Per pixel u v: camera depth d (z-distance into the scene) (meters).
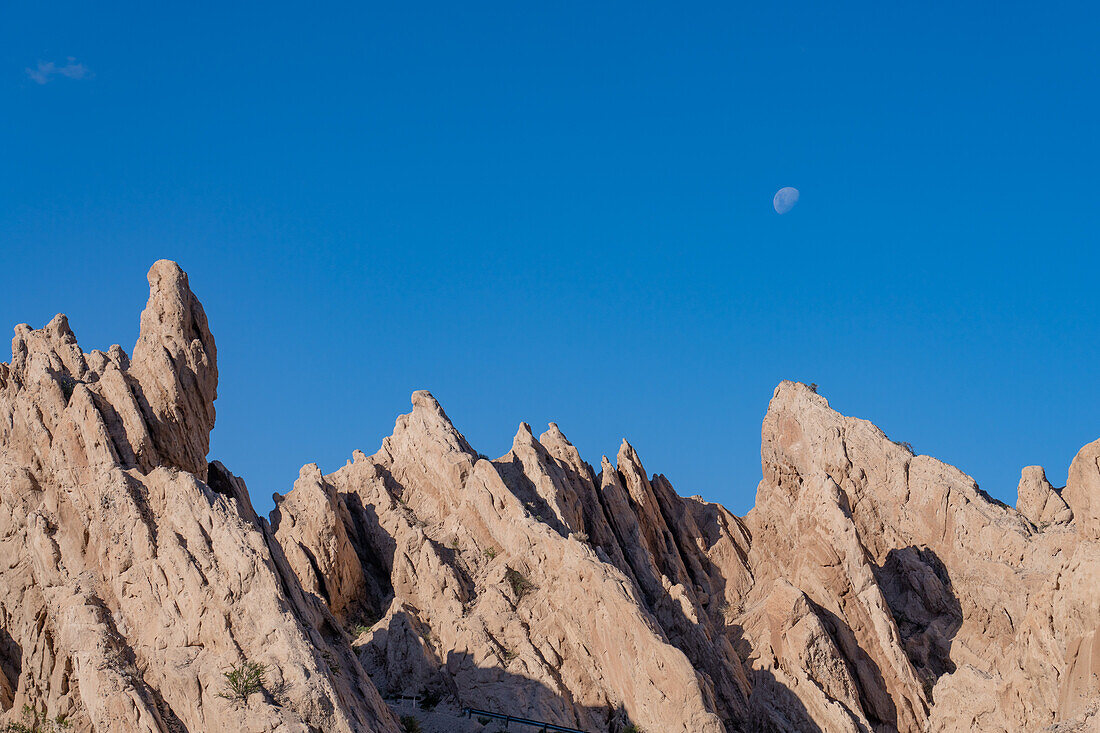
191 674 67.75
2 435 82.81
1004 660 91.88
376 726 70.50
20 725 72.94
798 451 114.75
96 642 70.06
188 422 86.38
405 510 108.00
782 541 111.12
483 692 87.31
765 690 90.62
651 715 84.69
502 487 101.75
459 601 94.94
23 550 77.94
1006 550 98.50
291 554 101.94
